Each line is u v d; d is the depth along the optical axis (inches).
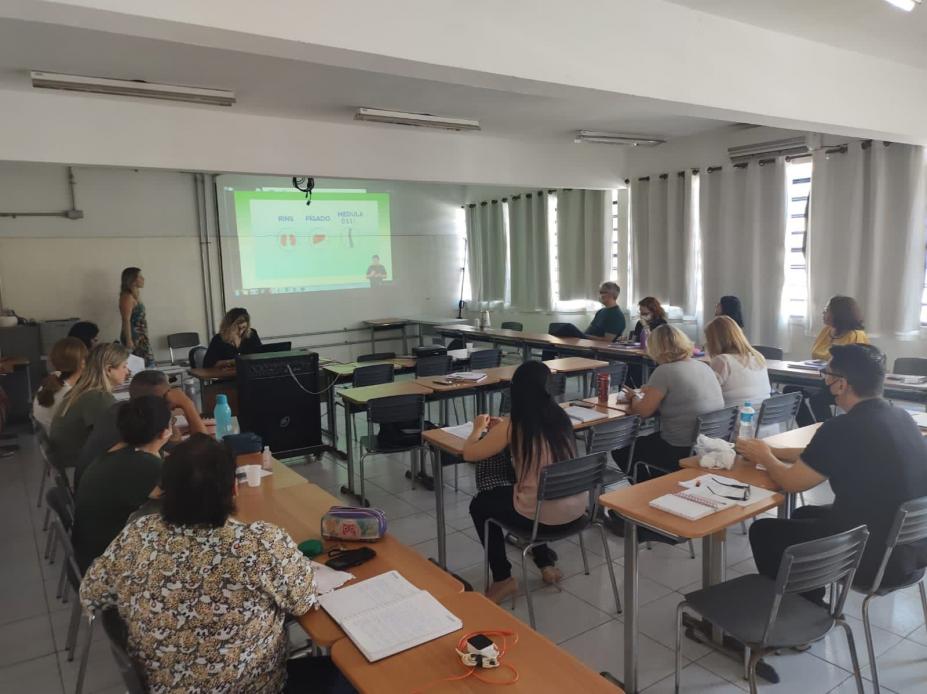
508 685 49.1
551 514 97.3
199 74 161.9
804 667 89.7
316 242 336.5
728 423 126.3
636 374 216.7
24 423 236.8
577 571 119.5
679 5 121.3
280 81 169.6
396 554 71.7
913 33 139.9
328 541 75.3
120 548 52.7
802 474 83.8
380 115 202.1
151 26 76.5
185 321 302.2
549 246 333.1
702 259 264.2
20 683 91.6
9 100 173.2
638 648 95.0
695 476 93.3
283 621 56.4
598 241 308.3
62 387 138.4
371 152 234.2
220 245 308.7
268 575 53.0
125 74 160.6
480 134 254.1
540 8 104.2
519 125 235.6
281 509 85.4
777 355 205.3
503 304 366.3
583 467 97.9
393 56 90.7
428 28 93.5
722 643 93.9
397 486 167.6
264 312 323.6
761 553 89.2
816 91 145.9
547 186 279.0
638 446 132.3
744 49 132.3
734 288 254.8
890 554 77.8
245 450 110.2
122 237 284.2
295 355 176.1
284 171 217.3
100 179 277.3
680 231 275.3
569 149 283.6
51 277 269.6
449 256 386.3
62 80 157.1
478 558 126.4
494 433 102.1
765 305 245.3
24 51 140.5
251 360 169.6
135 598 50.6
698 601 76.5
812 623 71.9
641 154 289.7
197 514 51.7
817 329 226.7
